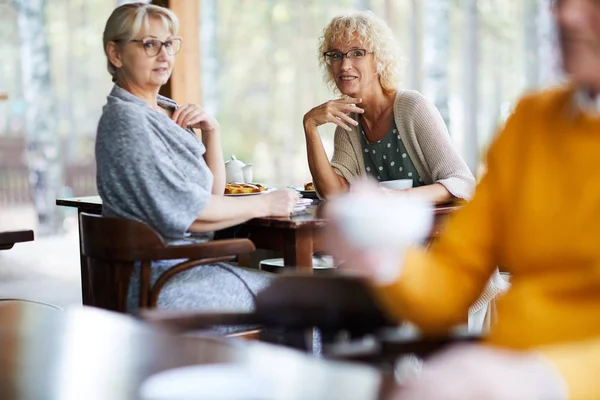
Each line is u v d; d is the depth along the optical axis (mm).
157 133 2986
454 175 3475
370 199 1418
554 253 1589
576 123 1575
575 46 1478
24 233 3139
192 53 5211
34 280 6699
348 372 1282
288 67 18312
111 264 2859
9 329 1640
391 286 1660
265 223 3031
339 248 1446
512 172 1678
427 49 12508
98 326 1645
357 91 3674
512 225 1665
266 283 3029
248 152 18547
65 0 17078
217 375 1276
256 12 18406
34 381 1326
